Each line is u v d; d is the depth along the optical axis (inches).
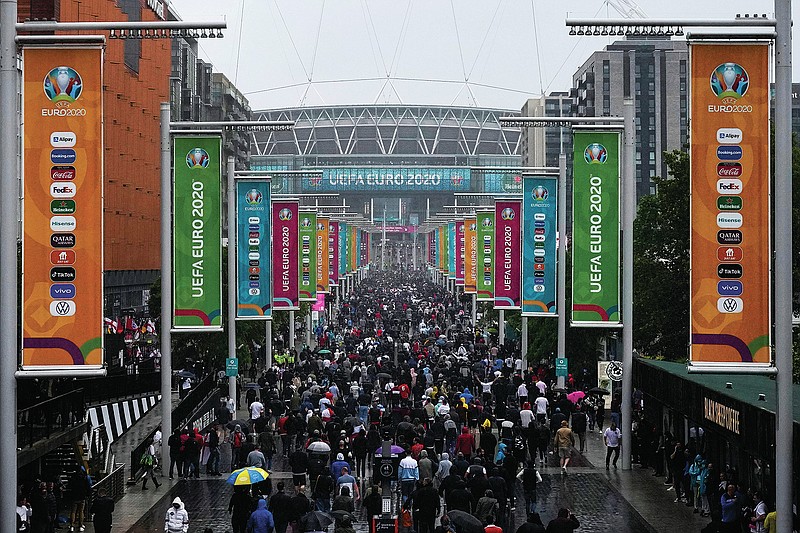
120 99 4424.2
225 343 2859.3
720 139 983.0
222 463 1963.6
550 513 1482.5
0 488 935.7
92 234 968.9
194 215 1792.6
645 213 2608.3
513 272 2561.5
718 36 980.6
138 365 2987.2
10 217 932.6
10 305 938.7
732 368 980.6
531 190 2326.5
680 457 1556.3
